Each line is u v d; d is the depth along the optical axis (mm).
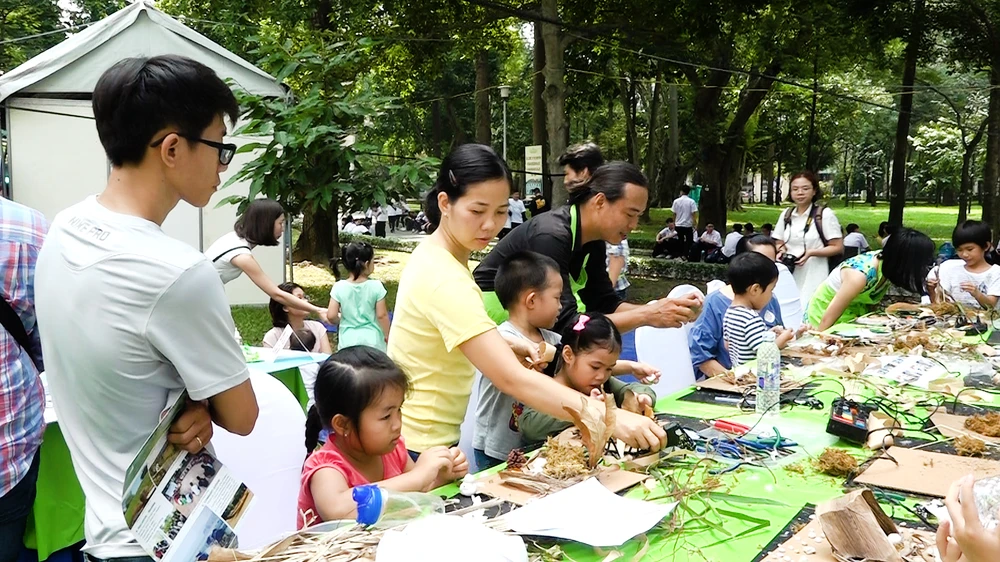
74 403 1475
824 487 1897
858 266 4543
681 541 1602
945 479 1922
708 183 17578
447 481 2023
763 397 2605
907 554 1481
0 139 7918
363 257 5016
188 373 1422
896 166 15109
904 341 3604
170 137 1403
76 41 8117
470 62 26203
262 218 4648
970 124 21719
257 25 11539
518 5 13180
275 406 2305
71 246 1419
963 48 12711
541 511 1688
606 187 2713
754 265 3643
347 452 2027
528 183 12102
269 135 5777
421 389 2252
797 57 13695
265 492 2248
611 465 2014
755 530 1647
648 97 24266
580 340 2432
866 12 12406
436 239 2273
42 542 2844
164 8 13008
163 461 1398
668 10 12602
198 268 1412
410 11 12883
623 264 5457
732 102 23297
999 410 2604
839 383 2934
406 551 1289
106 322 1375
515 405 2535
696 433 2291
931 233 24688
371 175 6086
